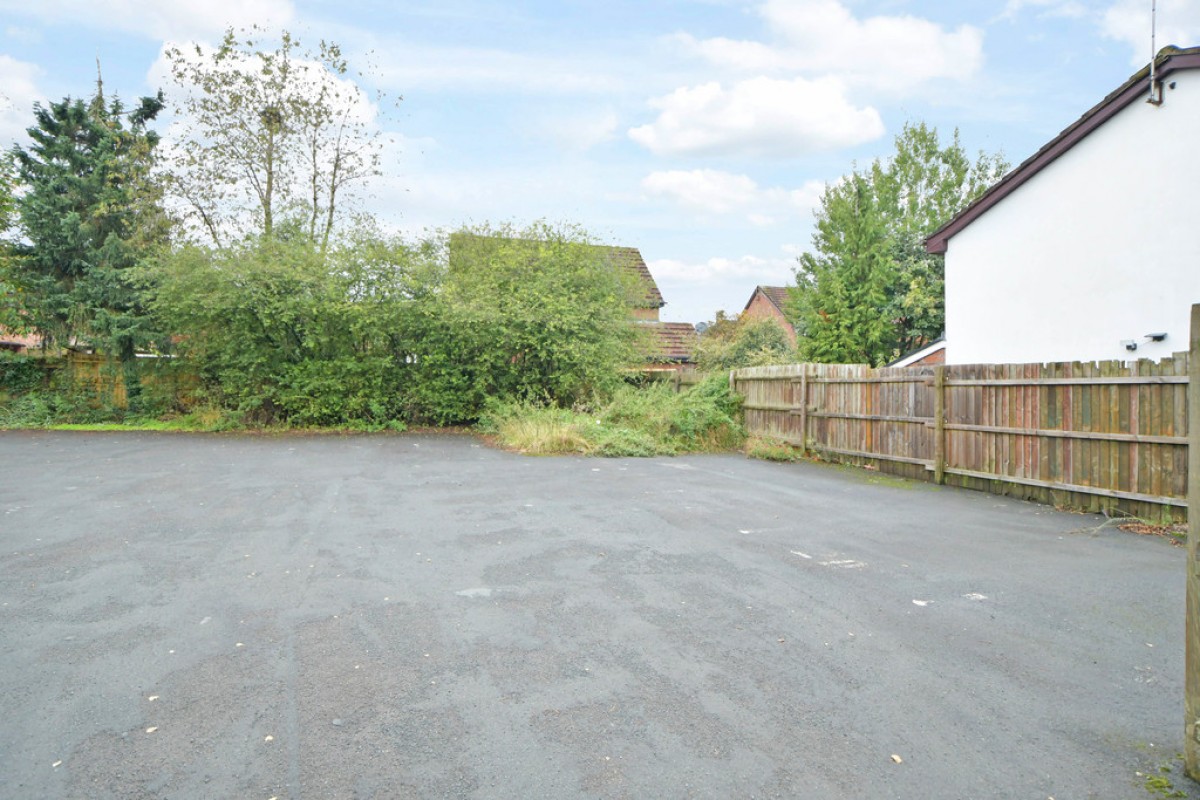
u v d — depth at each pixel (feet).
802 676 11.10
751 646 12.30
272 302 48.03
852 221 75.92
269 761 8.64
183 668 11.30
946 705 10.18
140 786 8.11
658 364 85.61
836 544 19.65
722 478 32.04
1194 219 31.53
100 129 62.23
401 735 9.27
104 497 25.57
